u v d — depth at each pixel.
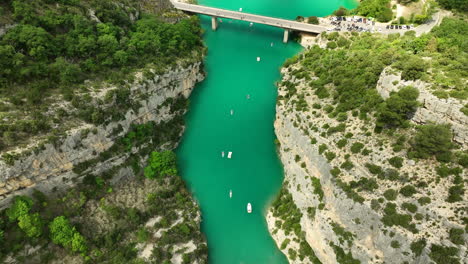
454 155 62.59
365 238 64.94
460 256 54.66
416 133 68.31
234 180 90.38
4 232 62.50
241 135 100.31
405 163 65.94
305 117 86.25
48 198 70.44
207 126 102.69
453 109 62.69
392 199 63.12
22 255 63.03
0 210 63.66
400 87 72.81
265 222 82.81
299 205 79.06
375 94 79.00
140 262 67.81
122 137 84.31
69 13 94.75
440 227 57.81
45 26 88.06
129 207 77.81
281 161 93.31
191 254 72.56
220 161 94.31
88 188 76.38
